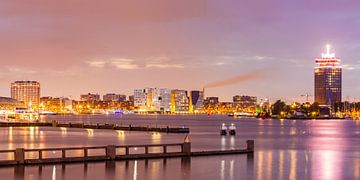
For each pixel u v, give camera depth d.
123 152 82.94
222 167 61.88
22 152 59.41
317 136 159.12
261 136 156.50
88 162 62.62
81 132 171.75
